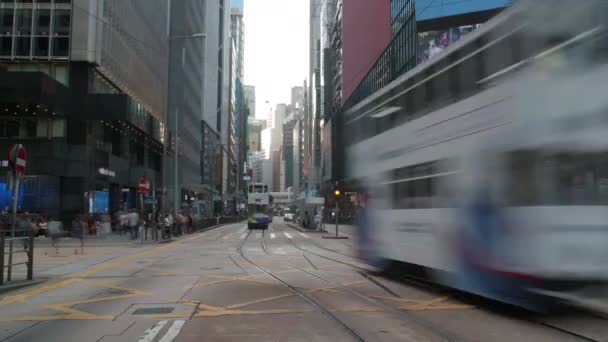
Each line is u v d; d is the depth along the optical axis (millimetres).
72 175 41344
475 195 9586
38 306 10719
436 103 11188
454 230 10336
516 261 8453
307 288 13125
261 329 8484
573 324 8711
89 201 41969
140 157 58594
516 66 8648
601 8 7367
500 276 8836
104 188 47438
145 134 54312
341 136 18469
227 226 71250
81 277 15477
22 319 9398
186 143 82312
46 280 14633
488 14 49000
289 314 9742
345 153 17516
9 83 37656
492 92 9227
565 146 7738
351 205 17078
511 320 9141
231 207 153625
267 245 31375
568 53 7773
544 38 8141
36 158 39500
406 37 58188
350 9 92562
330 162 94125
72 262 20328
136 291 12672
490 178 9172
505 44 8938
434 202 11195
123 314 9781
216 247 29500
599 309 9180
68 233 37688
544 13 8156
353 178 16547
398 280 14578
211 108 118250
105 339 7855
